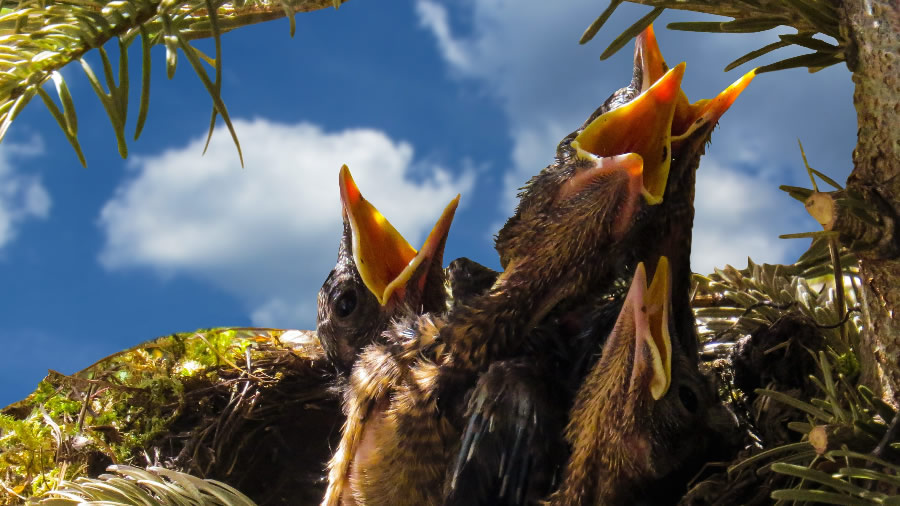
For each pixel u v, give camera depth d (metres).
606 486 0.21
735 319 0.25
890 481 0.17
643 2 0.18
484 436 0.22
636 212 0.22
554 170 0.23
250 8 0.19
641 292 0.21
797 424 0.19
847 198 0.17
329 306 0.28
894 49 0.17
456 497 0.22
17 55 0.17
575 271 0.22
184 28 0.19
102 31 0.16
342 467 0.23
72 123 0.16
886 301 0.18
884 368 0.18
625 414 0.21
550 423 0.22
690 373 0.22
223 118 0.15
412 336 0.23
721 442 0.22
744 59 0.18
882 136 0.17
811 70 0.19
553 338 0.23
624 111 0.22
